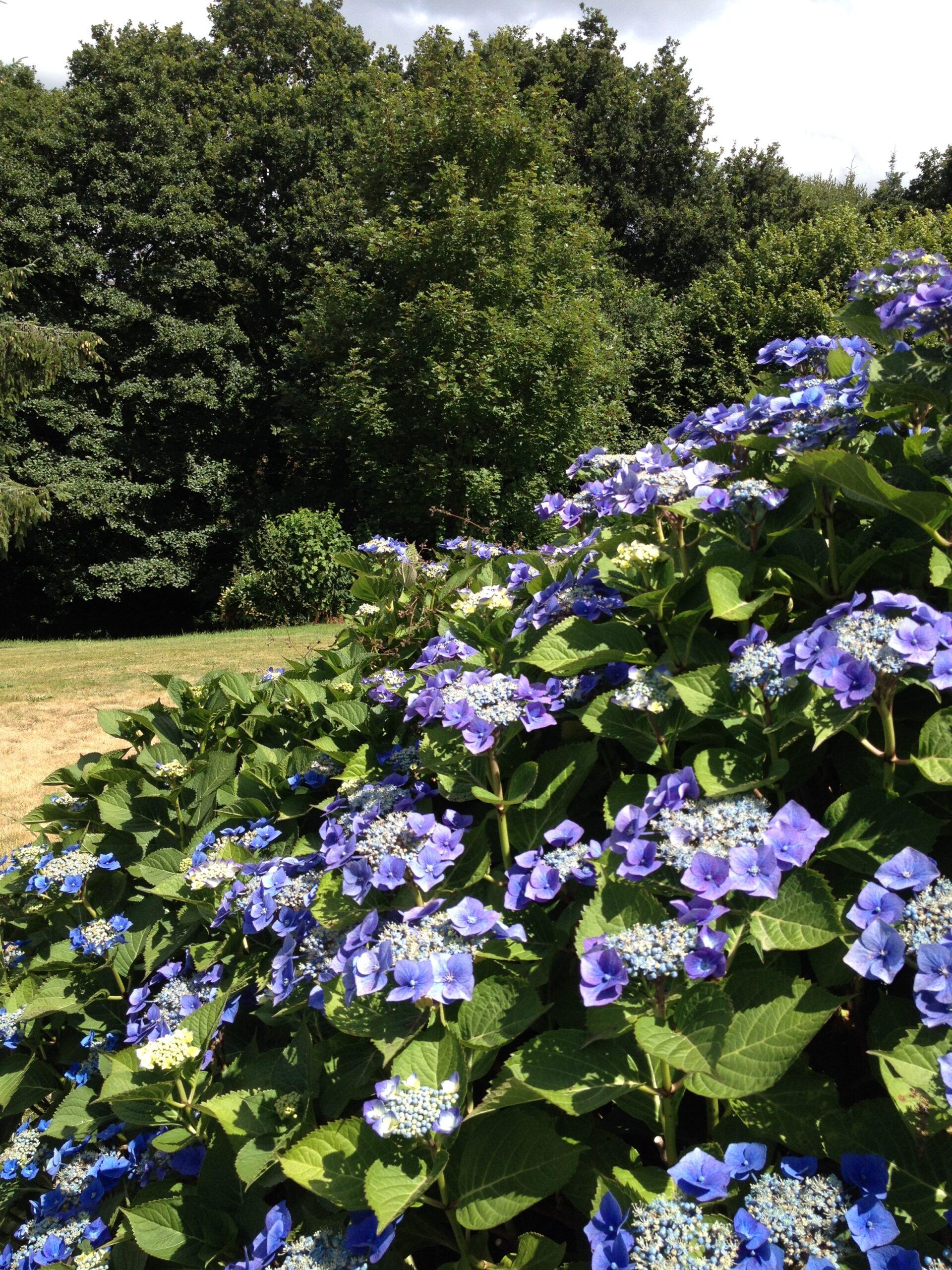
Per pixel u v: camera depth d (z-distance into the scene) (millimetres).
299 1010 2037
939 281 2088
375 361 17859
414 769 2410
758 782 1587
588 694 2199
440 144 18234
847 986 1667
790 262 21594
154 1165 2123
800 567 2012
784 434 2092
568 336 17203
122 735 3650
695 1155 1318
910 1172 1312
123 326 21734
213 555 23922
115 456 22422
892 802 1548
